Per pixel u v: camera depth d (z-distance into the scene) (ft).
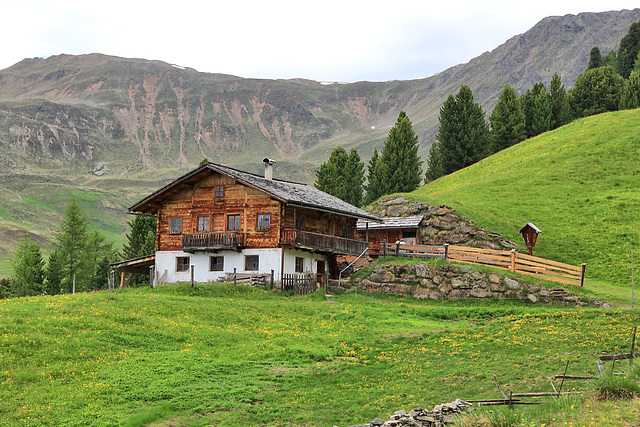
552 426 55.26
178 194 184.44
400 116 363.15
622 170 256.73
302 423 70.13
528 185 261.65
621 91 394.52
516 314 125.70
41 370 83.30
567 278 158.10
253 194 171.73
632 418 55.21
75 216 290.56
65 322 104.37
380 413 72.02
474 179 305.32
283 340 108.17
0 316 105.70
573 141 308.40
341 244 182.29
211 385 82.89
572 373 79.82
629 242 191.83
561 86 394.32
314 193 199.93
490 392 75.77
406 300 163.12
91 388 78.95
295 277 159.22
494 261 165.48
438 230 208.44
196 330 111.04
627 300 137.69
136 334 104.17
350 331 117.91
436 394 77.46
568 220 217.56
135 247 298.56
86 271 288.30
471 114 385.29
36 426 67.05
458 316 132.46
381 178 345.72
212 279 173.88
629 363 72.90
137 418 69.31
